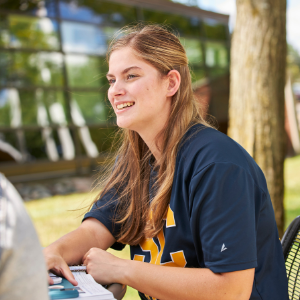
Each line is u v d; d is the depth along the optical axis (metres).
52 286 0.90
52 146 9.24
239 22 3.22
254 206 1.00
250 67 3.14
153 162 1.31
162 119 1.21
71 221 4.84
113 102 1.21
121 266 1.05
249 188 0.99
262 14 3.10
